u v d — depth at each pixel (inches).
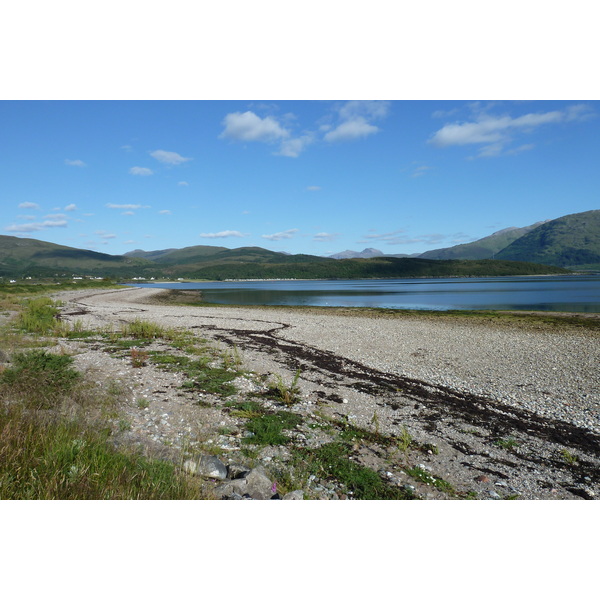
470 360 751.1
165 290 4616.1
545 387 578.9
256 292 4308.6
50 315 1149.7
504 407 489.4
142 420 368.2
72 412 332.5
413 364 709.3
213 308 1942.7
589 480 314.3
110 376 506.0
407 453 345.4
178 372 554.6
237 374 561.3
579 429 426.9
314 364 676.7
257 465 300.8
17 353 536.4
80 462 222.5
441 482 293.3
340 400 482.3
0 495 192.4
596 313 1653.5
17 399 337.4
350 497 260.4
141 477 227.5
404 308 2094.0
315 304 2477.9
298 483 273.0
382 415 439.5
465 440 385.1
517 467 333.1
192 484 233.0
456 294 3425.2
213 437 346.0
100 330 924.0
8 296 2105.1
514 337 1036.5
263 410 426.0
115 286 5231.3
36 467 214.4
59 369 469.7
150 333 866.1
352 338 986.7
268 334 1029.8
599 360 757.3
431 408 473.4
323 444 349.1
